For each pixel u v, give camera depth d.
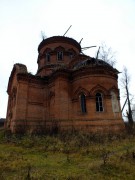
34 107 20.05
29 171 8.30
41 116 20.14
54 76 20.38
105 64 19.69
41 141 14.88
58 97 18.88
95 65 18.86
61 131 17.39
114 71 19.92
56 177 7.49
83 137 15.52
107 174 7.93
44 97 21.23
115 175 7.81
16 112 18.52
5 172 8.27
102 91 18.44
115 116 18.06
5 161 9.95
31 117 19.36
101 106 18.22
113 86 19.12
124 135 16.42
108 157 10.25
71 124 18.25
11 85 24.97
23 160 10.23
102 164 8.95
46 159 10.69
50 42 26.66
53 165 9.42
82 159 10.54
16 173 8.12
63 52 26.28
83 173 8.05
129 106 30.86
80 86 18.95
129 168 8.46
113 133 16.78
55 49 26.20
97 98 18.52
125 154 10.41
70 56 26.62
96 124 17.31
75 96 19.19
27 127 18.47
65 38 26.77
